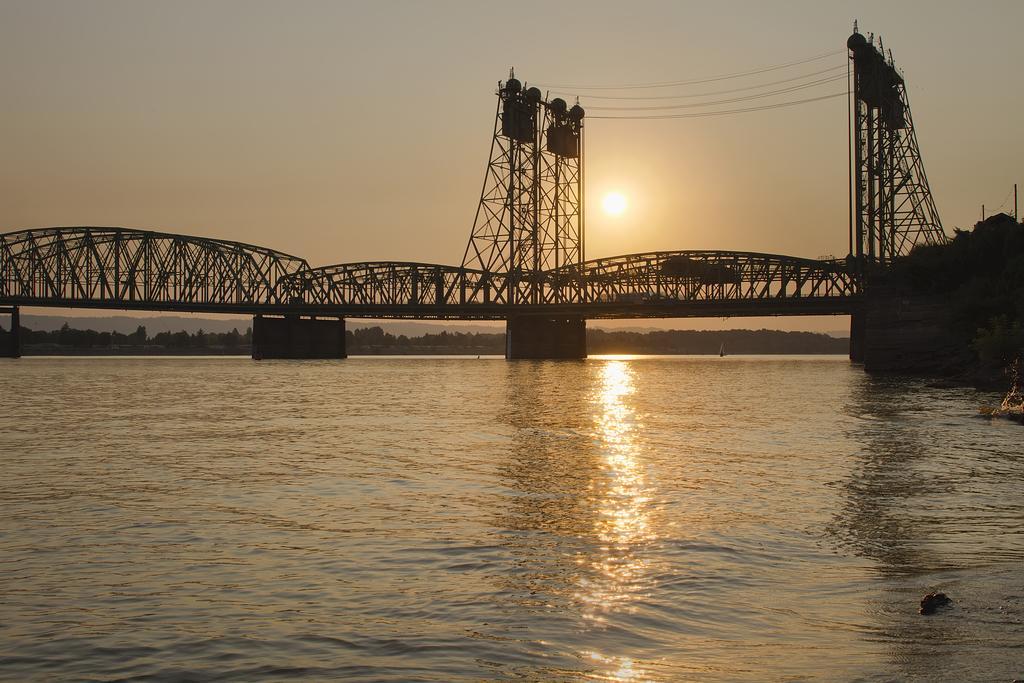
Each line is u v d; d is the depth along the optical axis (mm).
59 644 17625
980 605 18516
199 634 18125
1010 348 93688
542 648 17000
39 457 45719
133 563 23609
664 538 25734
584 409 80062
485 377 157250
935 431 54219
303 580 21875
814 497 32156
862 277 153750
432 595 20484
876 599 19266
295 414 74812
